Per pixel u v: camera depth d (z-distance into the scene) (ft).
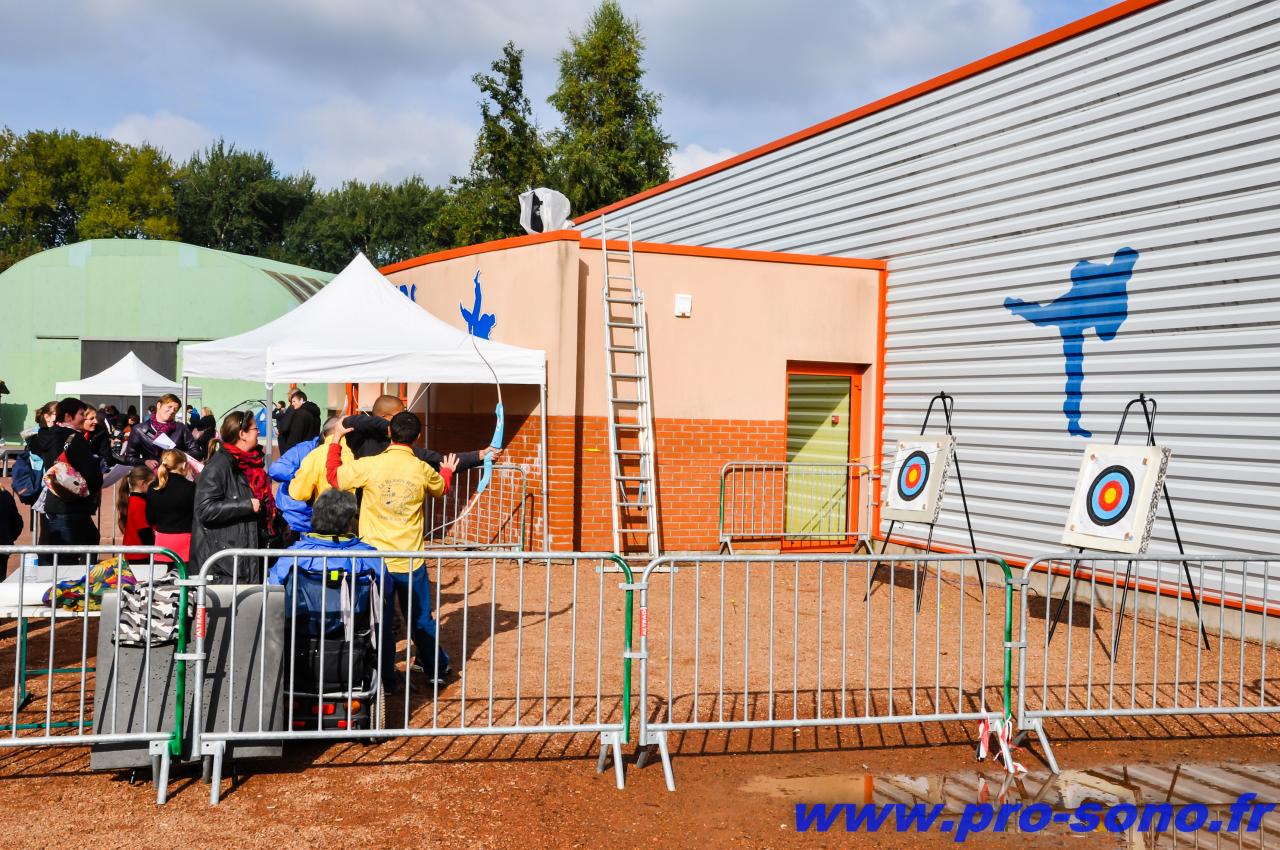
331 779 16.30
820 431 43.16
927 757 18.24
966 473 36.83
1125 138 30.89
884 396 40.91
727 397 39.06
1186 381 29.07
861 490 41.24
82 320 96.17
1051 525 33.32
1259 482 27.07
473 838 14.29
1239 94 27.53
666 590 32.42
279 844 13.88
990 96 35.81
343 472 20.13
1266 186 26.89
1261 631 26.21
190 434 39.14
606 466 37.42
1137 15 30.53
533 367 35.35
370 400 54.90
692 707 20.27
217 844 13.83
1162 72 29.76
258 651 16.10
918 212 39.06
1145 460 26.27
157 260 96.37
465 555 16.84
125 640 15.48
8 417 95.66
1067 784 17.03
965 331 36.91
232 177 209.46
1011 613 18.21
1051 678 23.35
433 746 17.90
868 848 14.32
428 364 33.01
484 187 129.80
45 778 16.07
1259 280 27.09
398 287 49.29
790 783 16.80
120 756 15.52
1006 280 35.14
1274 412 26.66
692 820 15.16
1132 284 30.68
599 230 61.93
